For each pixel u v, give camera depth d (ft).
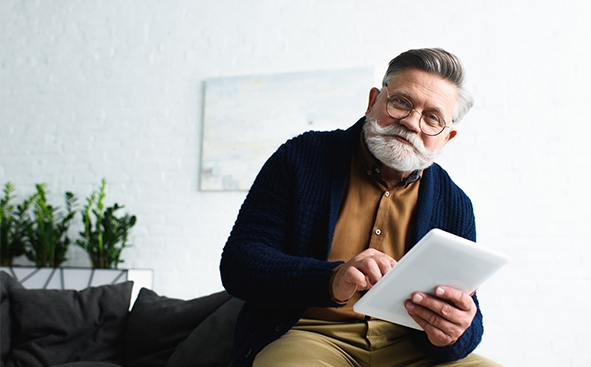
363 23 12.19
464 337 4.24
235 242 4.42
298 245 4.50
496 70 11.30
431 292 3.67
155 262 12.56
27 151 13.89
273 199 4.61
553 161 10.79
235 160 12.39
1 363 8.01
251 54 12.77
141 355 8.05
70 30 14.16
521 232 10.72
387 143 4.47
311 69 12.33
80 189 13.38
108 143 13.38
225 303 7.80
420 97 4.50
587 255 10.37
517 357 10.37
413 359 4.48
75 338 8.30
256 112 12.42
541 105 11.00
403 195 4.83
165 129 13.07
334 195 4.60
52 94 13.98
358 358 4.41
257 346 4.28
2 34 14.60
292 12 12.67
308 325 4.50
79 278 11.17
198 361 7.09
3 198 13.79
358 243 4.67
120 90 13.53
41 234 12.44
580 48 10.98
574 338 10.19
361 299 3.62
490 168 11.04
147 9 13.70
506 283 10.64
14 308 8.46
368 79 11.88
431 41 11.73
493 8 11.51
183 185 12.74
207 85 12.82
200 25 13.25
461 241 3.26
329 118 11.97
